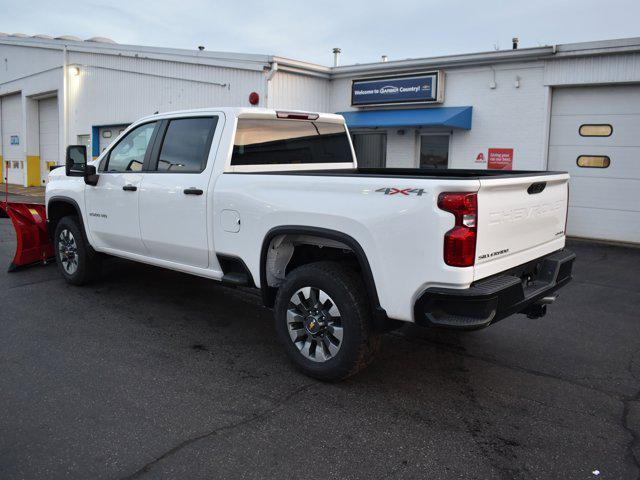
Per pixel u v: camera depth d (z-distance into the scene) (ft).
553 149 38.22
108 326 17.03
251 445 10.41
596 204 37.04
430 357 15.24
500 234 11.68
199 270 16.24
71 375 13.37
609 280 25.14
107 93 61.82
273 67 43.42
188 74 51.06
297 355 13.48
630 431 11.25
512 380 13.76
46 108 76.54
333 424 11.28
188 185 15.80
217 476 9.41
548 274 13.69
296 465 9.78
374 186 11.73
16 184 82.94
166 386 12.88
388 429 11.13
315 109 47.80
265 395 12.53
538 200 13.16
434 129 43.16
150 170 17.38
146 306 19.21
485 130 40.40
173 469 9.58
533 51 36.86
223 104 47.96
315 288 12.96
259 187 14.01
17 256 23.40
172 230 16.47
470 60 39.86
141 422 11.17
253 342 15.99
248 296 20.84
